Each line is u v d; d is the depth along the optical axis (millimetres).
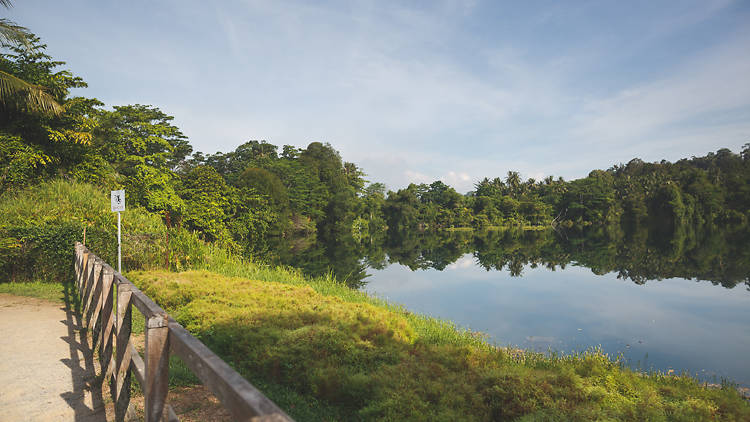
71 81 22109
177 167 65375
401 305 14430
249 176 53656
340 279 21578
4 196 16484
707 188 101688
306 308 8766
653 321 13922
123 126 33281
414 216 106688
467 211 113625
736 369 9398
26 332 6863
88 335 6715
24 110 19484
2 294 10078
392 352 6566
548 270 28344
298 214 68375
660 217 105875
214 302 9102
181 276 12070
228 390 1502
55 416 3945
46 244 12000
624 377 6520
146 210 30281
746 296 18719
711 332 12594
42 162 18797
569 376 5906
